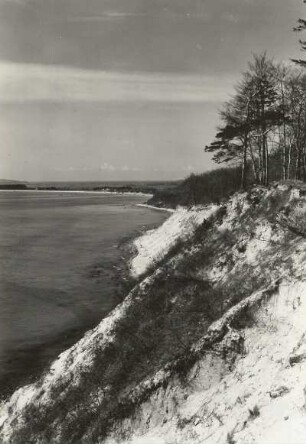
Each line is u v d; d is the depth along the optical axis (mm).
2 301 27688
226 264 21234
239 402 10961
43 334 22391
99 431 13359
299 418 8688
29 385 17812
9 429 16047
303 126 39656
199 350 13531
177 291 20000
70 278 33562
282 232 19875
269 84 37844
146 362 16047
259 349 12688
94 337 19312
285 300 13617
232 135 37406
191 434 11078
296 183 24125
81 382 16562
